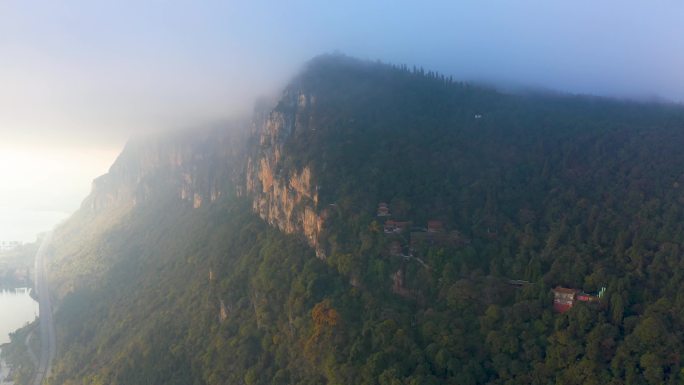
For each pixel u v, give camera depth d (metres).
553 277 160.62
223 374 174.25
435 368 140.88
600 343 133.75
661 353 127.31
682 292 140.62
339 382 143.62
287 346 168.00
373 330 152.75
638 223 174.50
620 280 149.00
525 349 140.00
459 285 160.25
